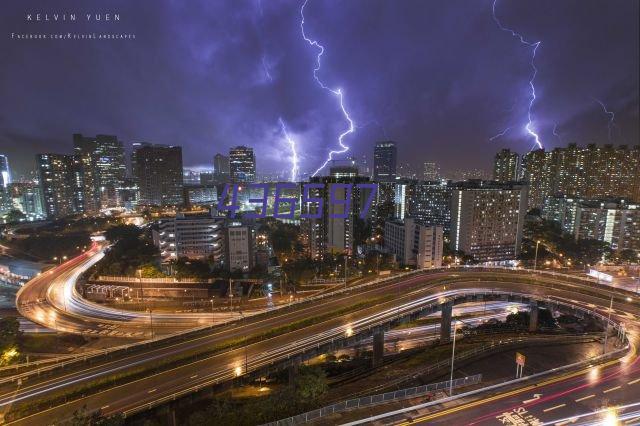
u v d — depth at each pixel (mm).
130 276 135375
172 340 67438
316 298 89688
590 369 52875
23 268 162000
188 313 106438
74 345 90562
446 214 191625
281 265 155375
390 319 77562
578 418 41469
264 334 68750
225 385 54875
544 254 173500
